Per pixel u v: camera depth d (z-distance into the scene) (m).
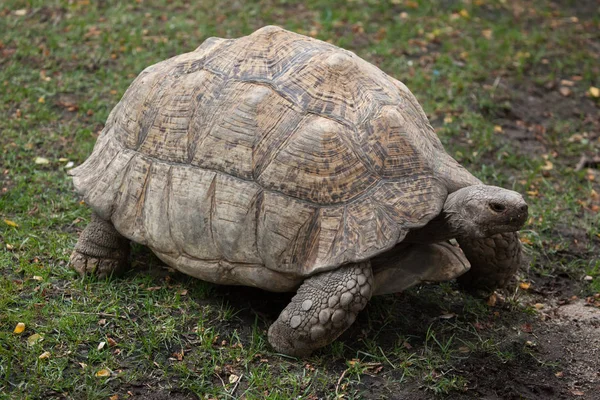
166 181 4.05
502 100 7.22
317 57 4.07
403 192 3.78
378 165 3.83
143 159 4.18
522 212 3.70
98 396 3.60
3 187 5.33
